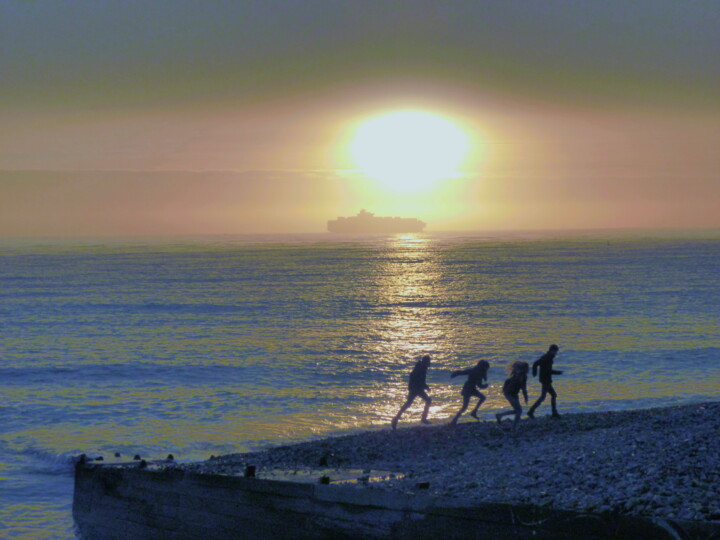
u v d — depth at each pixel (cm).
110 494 3616
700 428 3794
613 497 2450
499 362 9850
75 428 6175
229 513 3064
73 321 16488
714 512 2139
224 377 8762
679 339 12056
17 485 4575
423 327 14925
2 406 7081
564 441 4125
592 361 9662
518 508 2288
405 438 4856
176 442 5700
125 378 8706
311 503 2809
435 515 2464
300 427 6194
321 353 10981
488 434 4762
